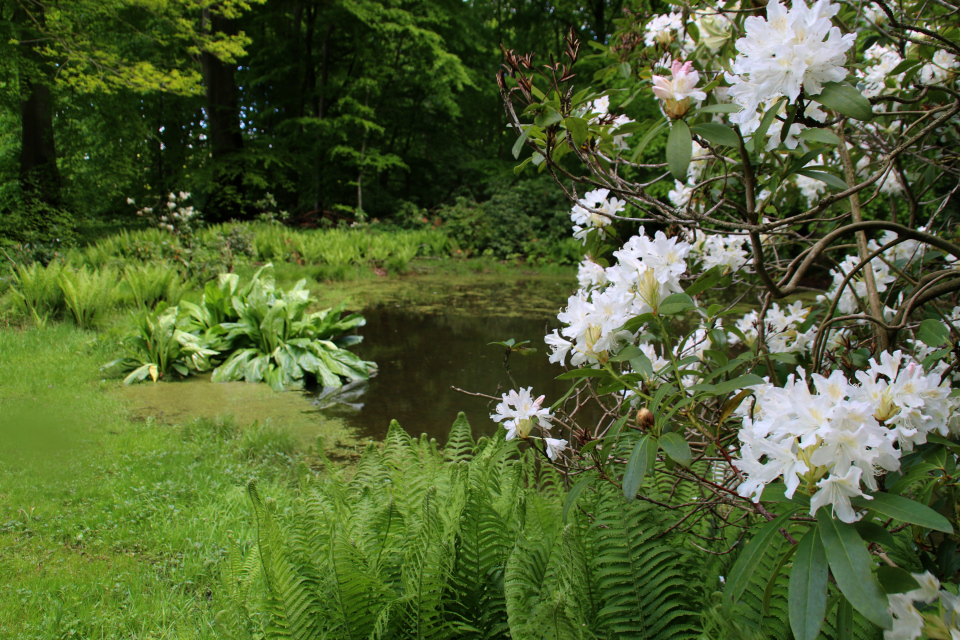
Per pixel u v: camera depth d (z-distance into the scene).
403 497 2.40
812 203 2.51
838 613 1.06
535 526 2.09
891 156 1.56
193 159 17.92
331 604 1.82
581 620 1.63
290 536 2.07
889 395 1.09
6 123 15.95
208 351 6.65
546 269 16.88
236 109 18.28
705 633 1.51
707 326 1.61
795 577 0.92
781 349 2.09
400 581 2.02
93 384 5.70
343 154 19.97
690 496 2.19
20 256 9.45
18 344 6.42
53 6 11.16
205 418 4.96
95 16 12.16
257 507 1.98
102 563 2.72
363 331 9.05
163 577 2.67
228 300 7.36
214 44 12.30
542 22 22.31
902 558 1.41
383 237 16.58
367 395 6.05
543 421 1.78
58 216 12.38
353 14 18.00
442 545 1.83
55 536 2.96
